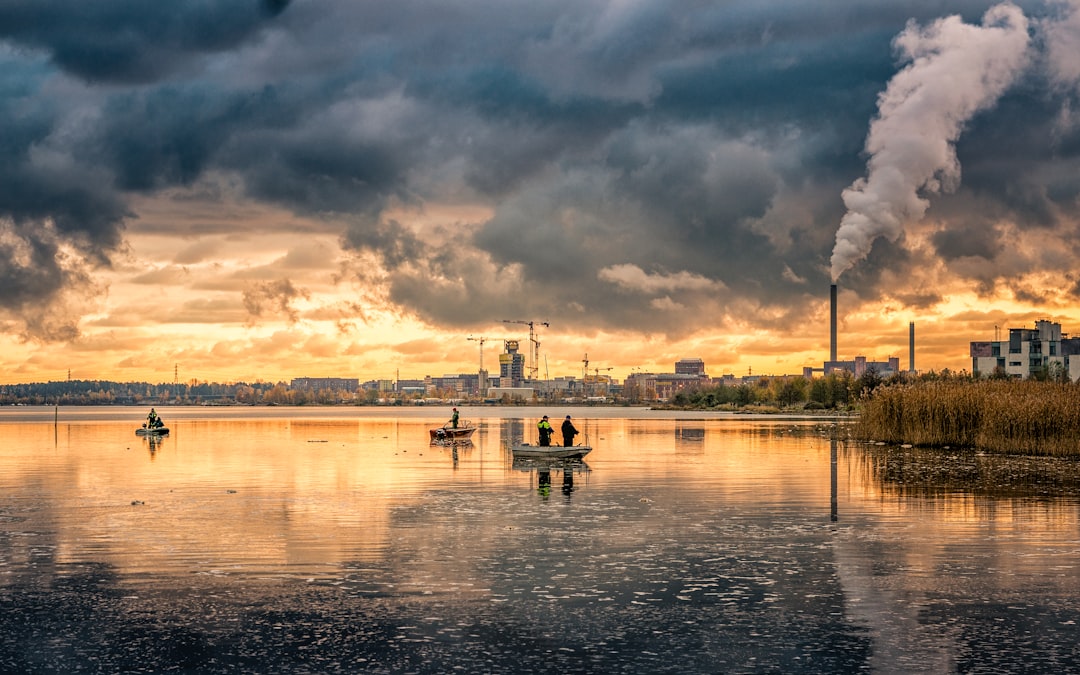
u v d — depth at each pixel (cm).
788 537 3578
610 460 7256
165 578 2891
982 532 3666
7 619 2462
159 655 2189
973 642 2270
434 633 2345
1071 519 3975
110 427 16038
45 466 6888
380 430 14175
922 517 4047
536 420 19262
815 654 2194
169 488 5294
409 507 4438
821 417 18562
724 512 4234
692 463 6894
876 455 7250
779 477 5738
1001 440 7375
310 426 16212
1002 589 2758
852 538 3553
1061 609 2545
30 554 3253
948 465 6300
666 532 3697
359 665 2120
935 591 2739
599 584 2828
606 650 2223
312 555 3238
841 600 2645
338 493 5025
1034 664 2117
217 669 2100
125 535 3634
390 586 2795
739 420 17050
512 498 4784
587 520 4016
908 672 2078
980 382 8375
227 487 5344
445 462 7200
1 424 17975
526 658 2166
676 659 2162
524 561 3142
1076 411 7069
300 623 2422
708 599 2656
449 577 2911
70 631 2362
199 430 14175
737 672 2081
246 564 3088
